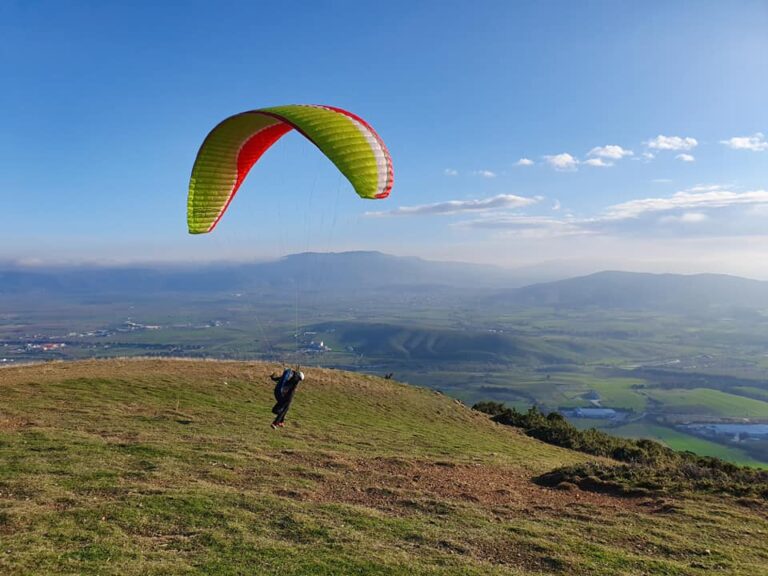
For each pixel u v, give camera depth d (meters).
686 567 9.61
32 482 10.98
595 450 27.73
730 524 12.02
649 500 13.57
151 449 14.54
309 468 14.52
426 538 10.05
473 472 16.20
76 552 8.14
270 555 8.67
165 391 24.44
